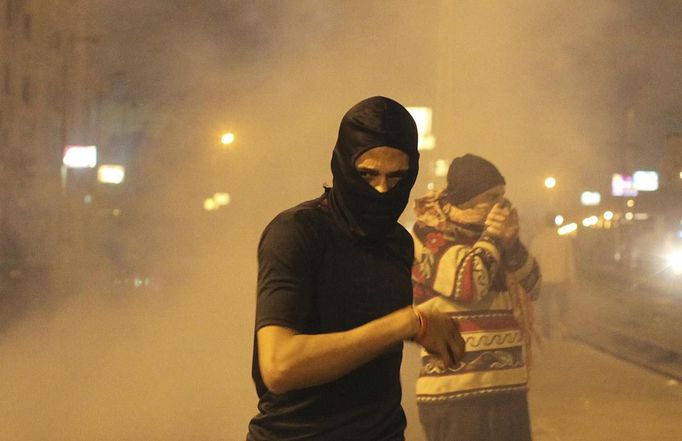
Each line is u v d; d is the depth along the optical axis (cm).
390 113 247
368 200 246
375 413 249
